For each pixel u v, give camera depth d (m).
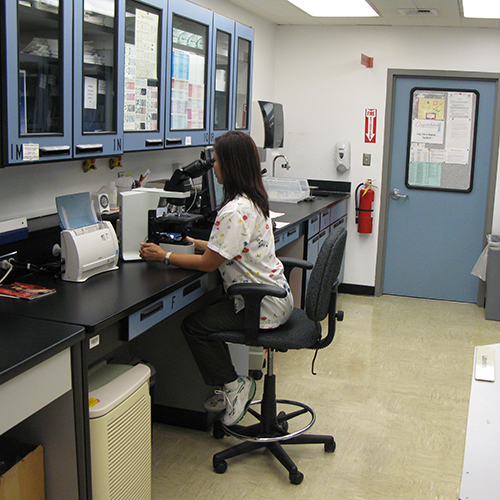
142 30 2.45
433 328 4.19
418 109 4.70
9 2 1.67
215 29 3.05
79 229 2.08
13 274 2.03
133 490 1.90
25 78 1.83
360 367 3.43
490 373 1.62
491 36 4.39
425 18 4.12
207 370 2.31
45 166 2.41
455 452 2.53
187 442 2.58
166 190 2.42
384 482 2.30
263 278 2.24
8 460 1.69
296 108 4.91
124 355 2.70
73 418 1.61
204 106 3.06
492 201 4.65
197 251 2.52
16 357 1.38
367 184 4.79
